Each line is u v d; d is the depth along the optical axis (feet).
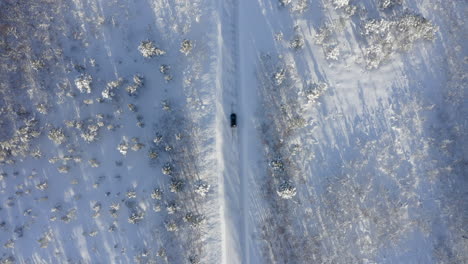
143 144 134.92
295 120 130.82
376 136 131.54
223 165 134.21
